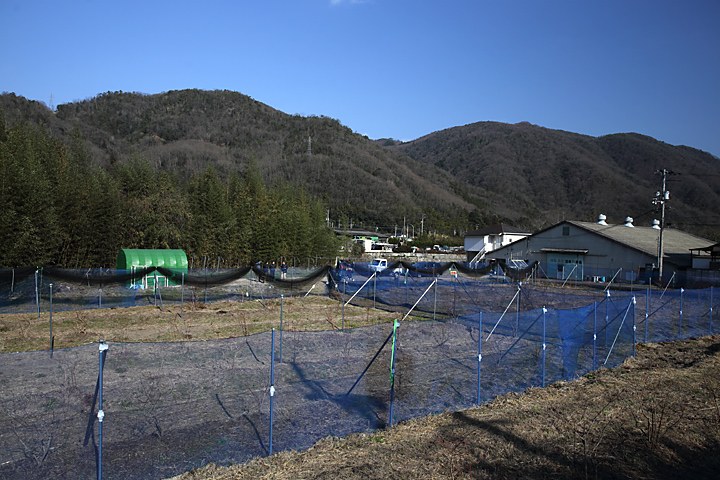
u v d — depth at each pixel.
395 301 22.06
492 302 21.30
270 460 6.05
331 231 55.50
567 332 11.42
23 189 19.91
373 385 8.62
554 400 8.83
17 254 19.78
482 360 10.49
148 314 18.09
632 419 7.91
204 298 21.92
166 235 28.38
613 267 40.06
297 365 9.51
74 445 5.94
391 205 115.94
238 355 10.25
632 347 12.77
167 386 8.12
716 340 15.00
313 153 156.75
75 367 8.74
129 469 5.55
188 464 5.80
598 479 5.80
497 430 7.28
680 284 30.64
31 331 14.17
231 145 154.75
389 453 6.35
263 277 23.55
